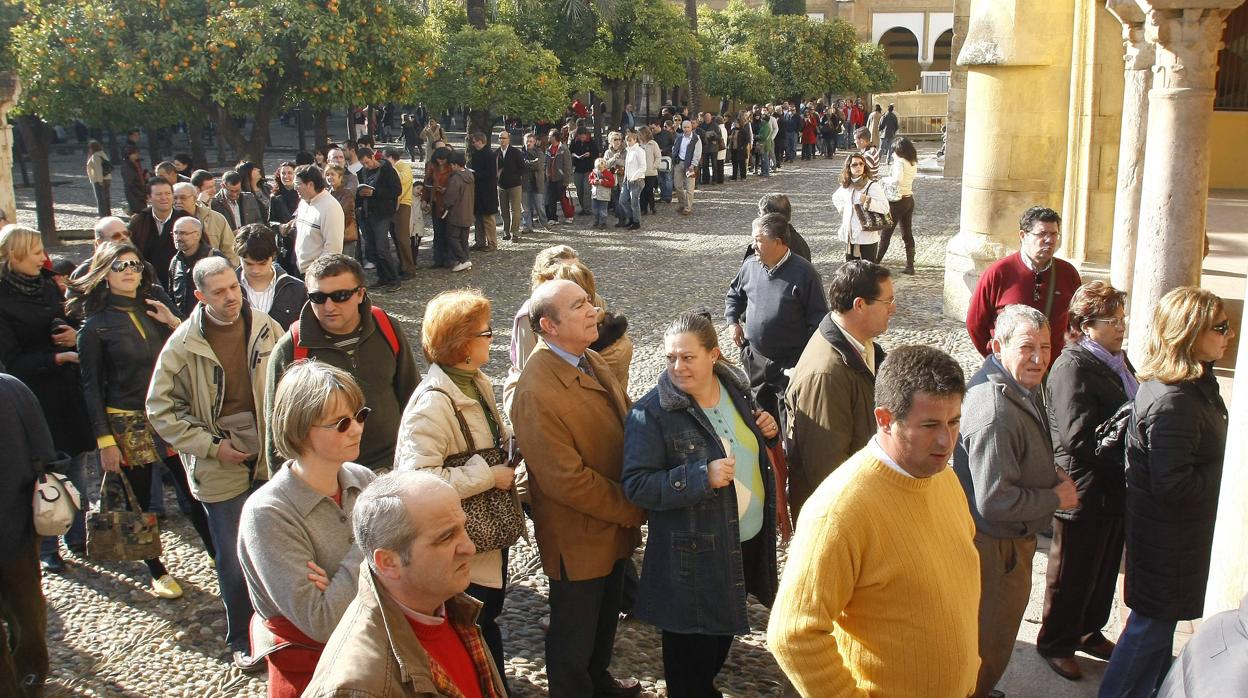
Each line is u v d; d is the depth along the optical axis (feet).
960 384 8.36
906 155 41.34
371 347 14.07
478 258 48.60
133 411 16.72
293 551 9.32
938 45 166.71
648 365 29.86
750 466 12.55
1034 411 11.96
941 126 122.11
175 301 22.41
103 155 56.24
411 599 7.67
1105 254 31.19
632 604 16.08
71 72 46.80
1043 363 11.84
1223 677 6.35
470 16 74.33
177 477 17.13
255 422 14.94
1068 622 14.12
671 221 60.85
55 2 47.75
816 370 13.25
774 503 12.89
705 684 12.72
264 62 47.78
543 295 12.23
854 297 13.09
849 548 8.45
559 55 84.07
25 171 79.51
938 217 60.18
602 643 13.41
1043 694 13.85
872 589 8.59
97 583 17.92
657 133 68.85
